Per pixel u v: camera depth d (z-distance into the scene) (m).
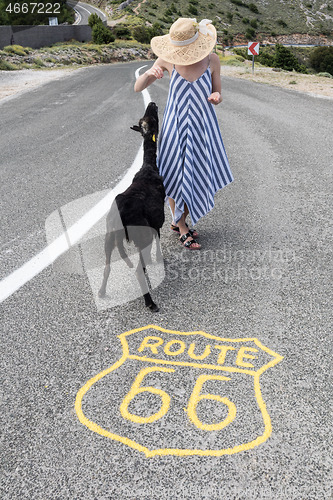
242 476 1.95
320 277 3.61
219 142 4.05
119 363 2.70
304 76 20.95
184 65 3.62
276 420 2.23
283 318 3.08
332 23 108.44
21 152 7.94
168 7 91.88
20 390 2.51
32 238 4.43
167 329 3.01
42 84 19.34
